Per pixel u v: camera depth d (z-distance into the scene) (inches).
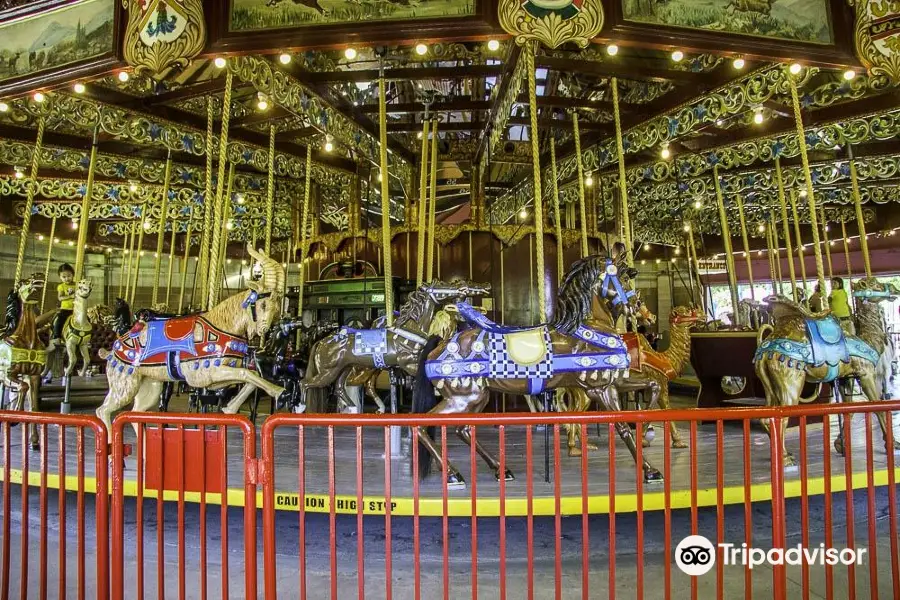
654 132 306.8
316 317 370.3
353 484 163.8
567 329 172.2
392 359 217.0
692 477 95.5
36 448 224.7
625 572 151.3
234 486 162.4
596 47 275.7
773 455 97.7
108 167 352.5
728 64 259.3
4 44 198.8
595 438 242.1
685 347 218.1
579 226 460.4
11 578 149.0
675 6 174.4
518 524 187.6
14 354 229.1
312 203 459.8
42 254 608.4
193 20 175.3
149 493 167.8
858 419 279.6
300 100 264.1
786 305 199.5
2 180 416.5
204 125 313.7
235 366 191.9
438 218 569.0
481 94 387.2
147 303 701.3
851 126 303.3
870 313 214.7
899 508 199.2
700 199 468.4
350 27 171.5
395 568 155.9
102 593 99.1
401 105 313.6
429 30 169.6
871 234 544.7
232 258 669.3
